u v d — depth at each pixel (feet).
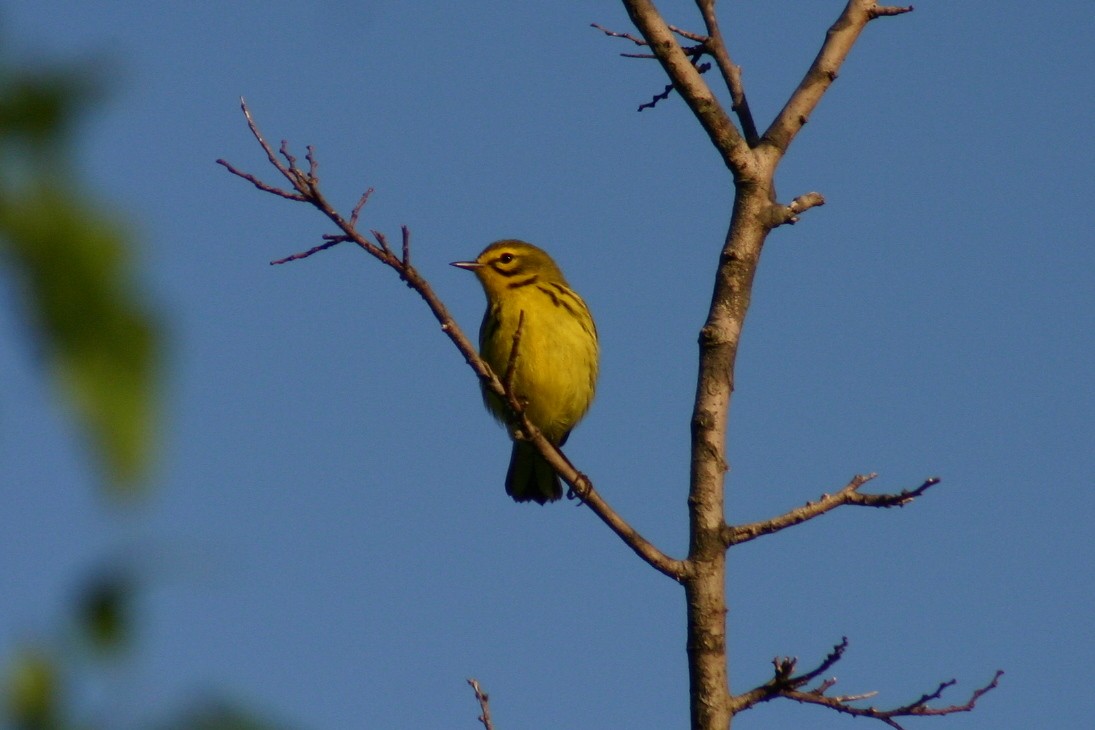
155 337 8.46
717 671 35.40
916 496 36.35
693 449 37.27
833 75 42.47
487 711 38.27
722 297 38.88
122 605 8.79
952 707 36.52
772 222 39.75
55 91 8.70
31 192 8.59
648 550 36.45
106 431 8.15
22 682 8.63
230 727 8.95
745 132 42.80
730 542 36.50
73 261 8.44
